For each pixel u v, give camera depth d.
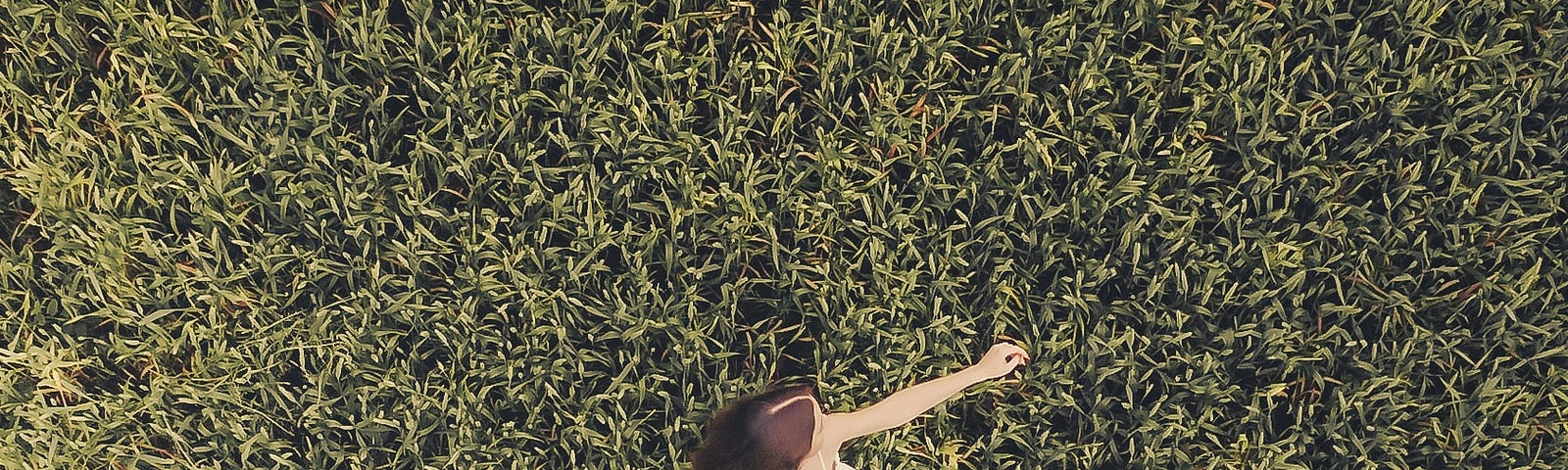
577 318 2.41
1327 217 2.27
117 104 2.18
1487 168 2.24
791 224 2.35
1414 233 2.30
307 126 2.20
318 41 2.14
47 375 2.33
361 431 2.44
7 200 2.32
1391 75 2.16
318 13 2.18
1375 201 2.31
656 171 2.25
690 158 2.23
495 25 2.17
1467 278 2.34
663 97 2.23
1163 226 2.29
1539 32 2.12
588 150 2.28
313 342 2.34
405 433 2.46
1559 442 2.38
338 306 2.38
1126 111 2.30
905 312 2.42
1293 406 2.47
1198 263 2.32
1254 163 2.24
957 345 2.41
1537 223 2.27
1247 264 2.33
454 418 2.48
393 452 2.54
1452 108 2.18
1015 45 2.21
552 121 2.22
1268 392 2.40
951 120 2.25
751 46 2.29
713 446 2.02
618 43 2.17
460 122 2.26
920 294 2.43
